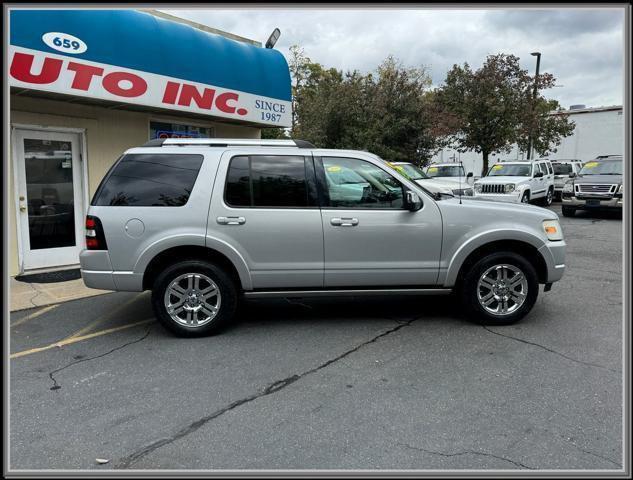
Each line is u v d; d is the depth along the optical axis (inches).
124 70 304.8
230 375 162.2
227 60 376.2
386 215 200.5
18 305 246.8
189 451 118.9
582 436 123.2
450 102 924.0
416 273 203.6
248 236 195.8
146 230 192.7
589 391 147.0
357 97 880.9
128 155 200.1
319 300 254.5
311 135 877.8
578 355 175.2
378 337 196.9
